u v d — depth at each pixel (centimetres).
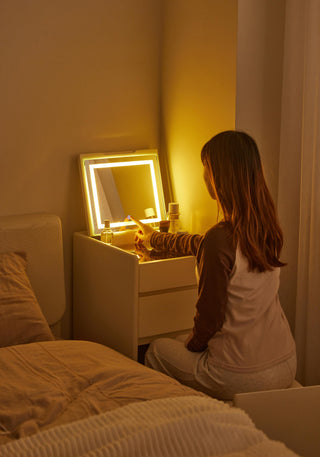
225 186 189
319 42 227
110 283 244
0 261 229
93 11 263
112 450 125
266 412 145
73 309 280
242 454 127
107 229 257
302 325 243
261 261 185
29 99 256
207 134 255
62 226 273
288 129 241
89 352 199
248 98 240
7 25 246
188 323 244
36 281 253
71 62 262
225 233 186
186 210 277
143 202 278
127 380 175
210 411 137
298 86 238
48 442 131
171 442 128
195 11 254
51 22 255
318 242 233
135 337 231
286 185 246
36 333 210
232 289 187
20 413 155
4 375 178
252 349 186
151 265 231
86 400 162
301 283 241
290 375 191
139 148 287
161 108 288
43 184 266
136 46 277
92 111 271
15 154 257
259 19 236
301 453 145
